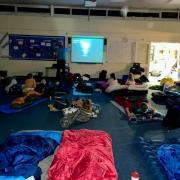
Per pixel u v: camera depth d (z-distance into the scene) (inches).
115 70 448.1
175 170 124.6
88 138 138.9
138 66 430.9
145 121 221.5
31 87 306.7
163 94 298.2
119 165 141.2
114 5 411.5
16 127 198.1
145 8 428.5
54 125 206.1
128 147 166.6
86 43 437.4
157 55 489.7
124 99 282.2
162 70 491.8
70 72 438.6
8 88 323.9
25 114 234.8
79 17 430.6
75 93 335.9
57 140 150.9
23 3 417.4
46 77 421.4
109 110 258.7
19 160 115.4
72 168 111.0
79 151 120.6
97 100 302.2
